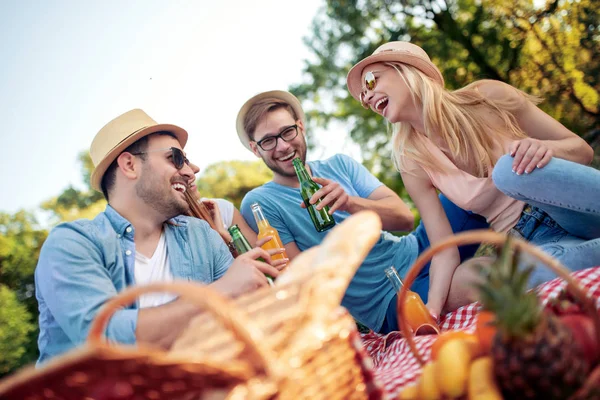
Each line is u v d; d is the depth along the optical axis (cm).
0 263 1541
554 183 233
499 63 1081
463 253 314
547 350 95
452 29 1119
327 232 325
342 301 311
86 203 1775
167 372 88
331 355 111
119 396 87
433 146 288
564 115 979
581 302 120
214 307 92
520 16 1038
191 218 269
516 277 99
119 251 232
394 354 213
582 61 971
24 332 1400
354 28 1304
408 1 1172
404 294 136
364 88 302
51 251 217
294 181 339
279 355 100
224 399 111
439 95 284
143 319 200
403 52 292
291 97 346
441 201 322
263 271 209
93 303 205
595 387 94
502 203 278
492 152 280
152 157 243
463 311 240
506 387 100
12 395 84
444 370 111
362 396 118
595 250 227
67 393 86
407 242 324
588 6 952
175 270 244
